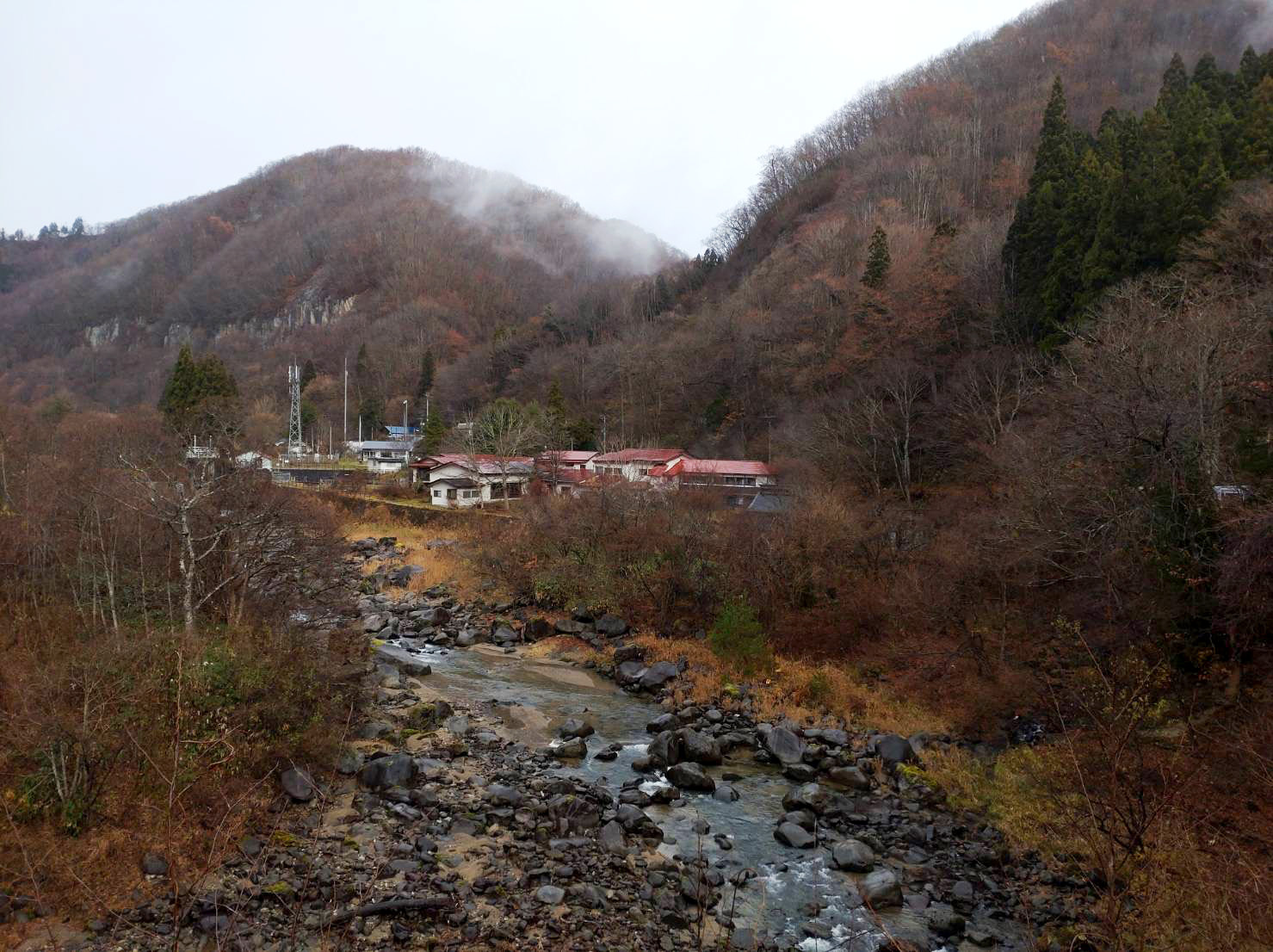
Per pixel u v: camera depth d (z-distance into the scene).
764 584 31.97
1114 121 54.00
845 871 15.55
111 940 11.55
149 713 15.98
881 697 25.45
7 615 21.20
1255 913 10.48
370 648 29.84
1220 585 18.41
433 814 16.70
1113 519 22.83
